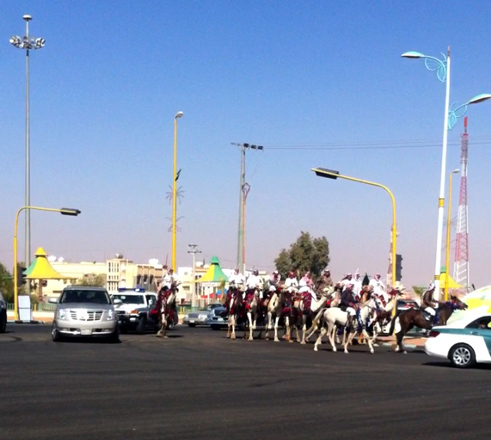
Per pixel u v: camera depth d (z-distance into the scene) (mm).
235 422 11898
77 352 24797
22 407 12930
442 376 19391
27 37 52594
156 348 27828
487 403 14477
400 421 12320
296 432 11203
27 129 53688
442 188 32250
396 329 32719
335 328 28828
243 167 55625
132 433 10883
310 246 80562
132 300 39219
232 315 35500
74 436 10586
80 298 31250
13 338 31625
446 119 32125
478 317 22328
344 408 13516
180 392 15172
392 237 34281
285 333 36000
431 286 32750
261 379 17797
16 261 51406
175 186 45312
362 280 36031
